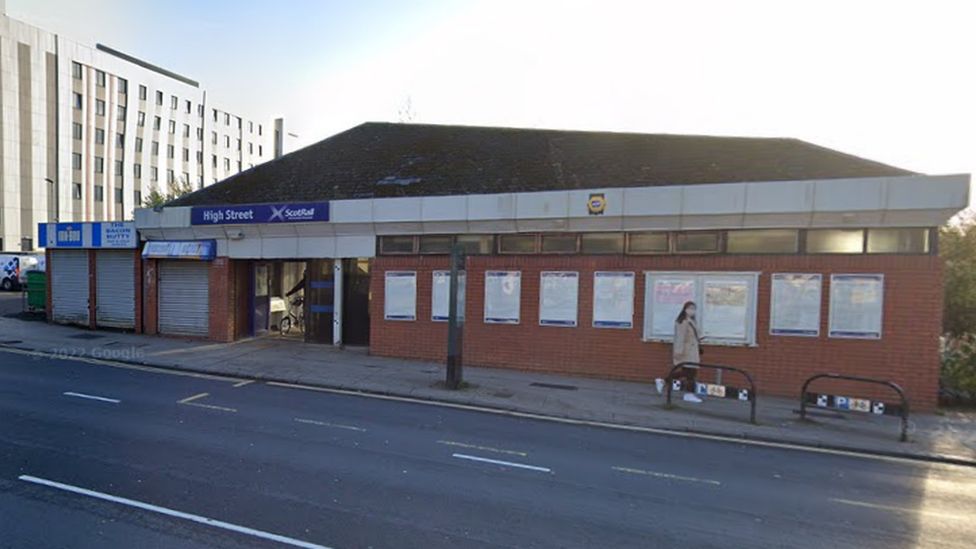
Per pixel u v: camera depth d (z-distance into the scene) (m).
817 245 9.59
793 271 9.62
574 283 10.98
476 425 7.50
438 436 6.87
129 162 51.56
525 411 8.40
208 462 5.46
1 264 28.08
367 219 12.23
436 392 9.27
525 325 11.32
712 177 11.69
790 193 9.43
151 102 54.03
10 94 42.66
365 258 13.04
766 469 6.11
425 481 5.23
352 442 6.41
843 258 9.36
